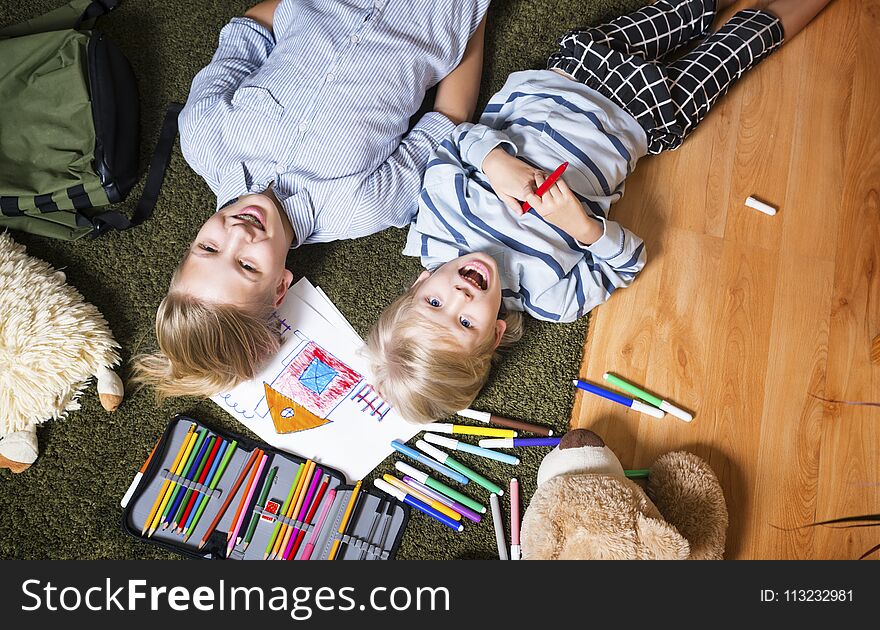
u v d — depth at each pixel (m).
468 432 1.32
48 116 1.32
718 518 1.23
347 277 1.38
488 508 1.32
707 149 1.41
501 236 1.23
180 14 1.44
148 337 1.35
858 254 1.38
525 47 1.44
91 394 1.33
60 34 1.32
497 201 1.23
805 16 1.41
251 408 1.32
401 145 1.31
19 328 1.24
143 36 1.43
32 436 1.27
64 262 1.36
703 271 1.38
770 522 1.30
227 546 1.27
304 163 1.26
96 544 1.28
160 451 1.29
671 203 1.40
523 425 1.33
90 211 1.38
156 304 1.36
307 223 1.27
